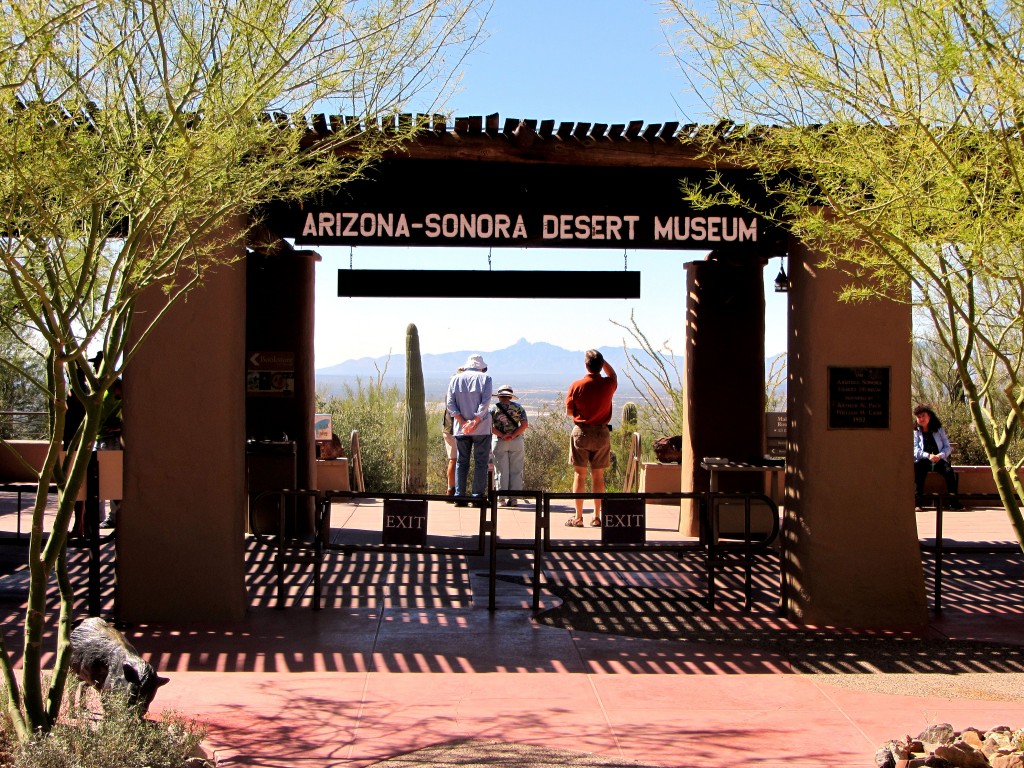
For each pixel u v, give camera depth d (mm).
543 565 9859
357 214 7906
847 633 7516
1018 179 4047
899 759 4801
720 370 11727
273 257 11328
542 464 19641
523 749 5047
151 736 4410
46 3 3848
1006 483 4523
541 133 7203
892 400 7746
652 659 6742
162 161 4316
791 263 7988
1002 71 3957
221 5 4492
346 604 8156
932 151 4355
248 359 11359
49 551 4441
